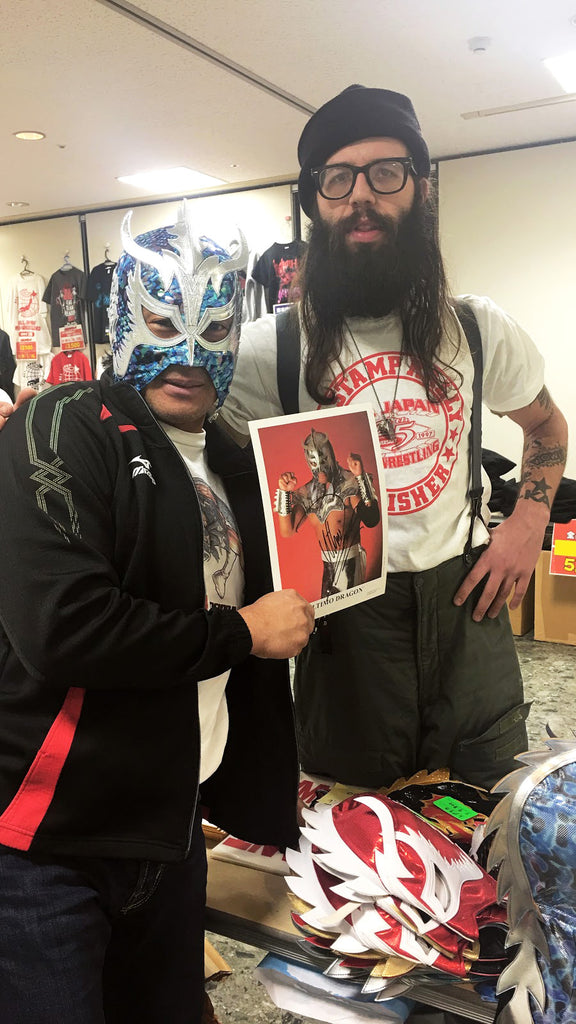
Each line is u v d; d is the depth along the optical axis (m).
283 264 5.30
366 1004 1.08
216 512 1.09
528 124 4.12
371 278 1.21
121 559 0.92
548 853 0.83
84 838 0.92
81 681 0.85
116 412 0.97
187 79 3.35
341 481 1.11
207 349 1.00
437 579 1.31
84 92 3.50
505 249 4.71
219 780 1.25
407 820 1.11
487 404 1.52
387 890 1.00
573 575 3.82
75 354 6.61
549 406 1.53
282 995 1.13
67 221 6.38
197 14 2.73
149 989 1.11
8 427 0.93
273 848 1.34
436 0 2.68
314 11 2.74
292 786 1.19
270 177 5.19
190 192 5.63
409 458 1.27
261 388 1.34
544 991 0.85
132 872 0.97
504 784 0.89
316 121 1.22
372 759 1.36
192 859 1.10
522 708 1.42
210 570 1.05
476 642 1.36
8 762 0.92
